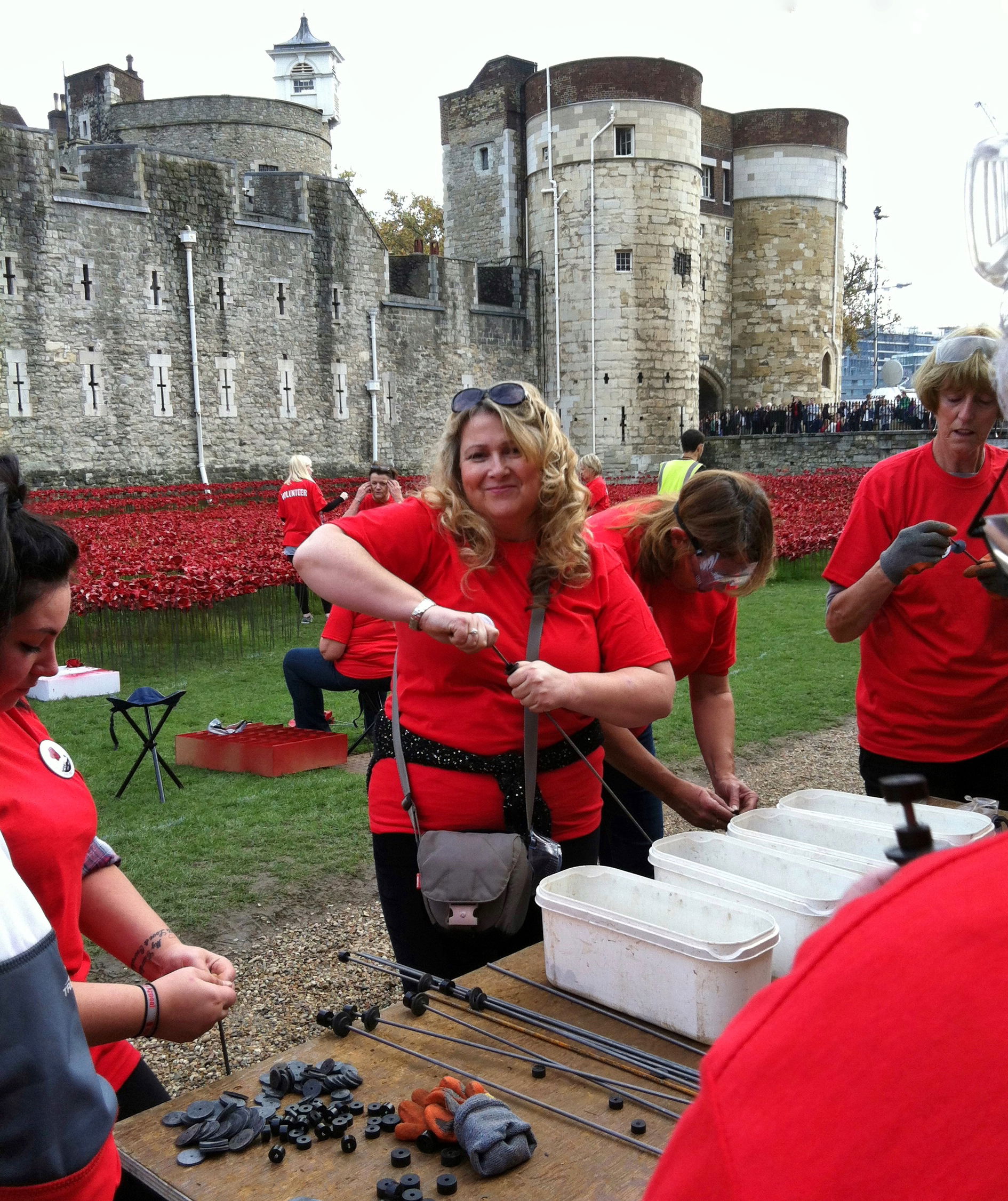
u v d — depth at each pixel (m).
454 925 2.21
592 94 39.31
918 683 3.29
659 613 3.07
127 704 5.91
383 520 2.40
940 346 3.20
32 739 1.79
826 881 2.12
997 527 0.85
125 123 42.03
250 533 17.97
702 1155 0.64
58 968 1.30
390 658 5.82
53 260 30.69
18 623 1.55
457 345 40.97
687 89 40.25
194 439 34.06
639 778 3.00
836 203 48.16
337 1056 1.81
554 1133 1.56
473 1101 1.53
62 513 27.27
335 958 4.09
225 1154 1.55
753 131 46.84
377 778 2.54
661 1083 1.66
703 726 3.34
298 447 36.75
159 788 5.96
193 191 33.47
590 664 2.43
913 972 0.60
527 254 43.47
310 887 4.78
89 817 1.81
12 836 1.63
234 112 41.28
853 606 3.19
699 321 42.78
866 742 3.48
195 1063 3.34
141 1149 1.57
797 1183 0.58
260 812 5.77
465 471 2.33
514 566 2.41
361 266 37.97
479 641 2.18
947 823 2.48
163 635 10.61
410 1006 1.93
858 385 100.50
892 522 3.30
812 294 47.69
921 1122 0.57
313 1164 1.52
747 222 47.47
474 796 2.37
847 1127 0.58
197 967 1.95
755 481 2.89
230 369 34.81
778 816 2.54
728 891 2.05
